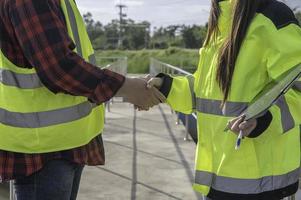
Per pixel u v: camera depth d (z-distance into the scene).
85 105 2.17
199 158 2.47
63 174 2.13
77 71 1.97
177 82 2.61
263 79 2.28
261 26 2.21
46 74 1.96
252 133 2.21
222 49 2.30
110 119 10.79
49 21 1.96
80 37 2.22
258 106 2.14
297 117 2.31
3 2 2.01
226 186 2.35
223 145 2.35
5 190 5.05
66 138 2.11
